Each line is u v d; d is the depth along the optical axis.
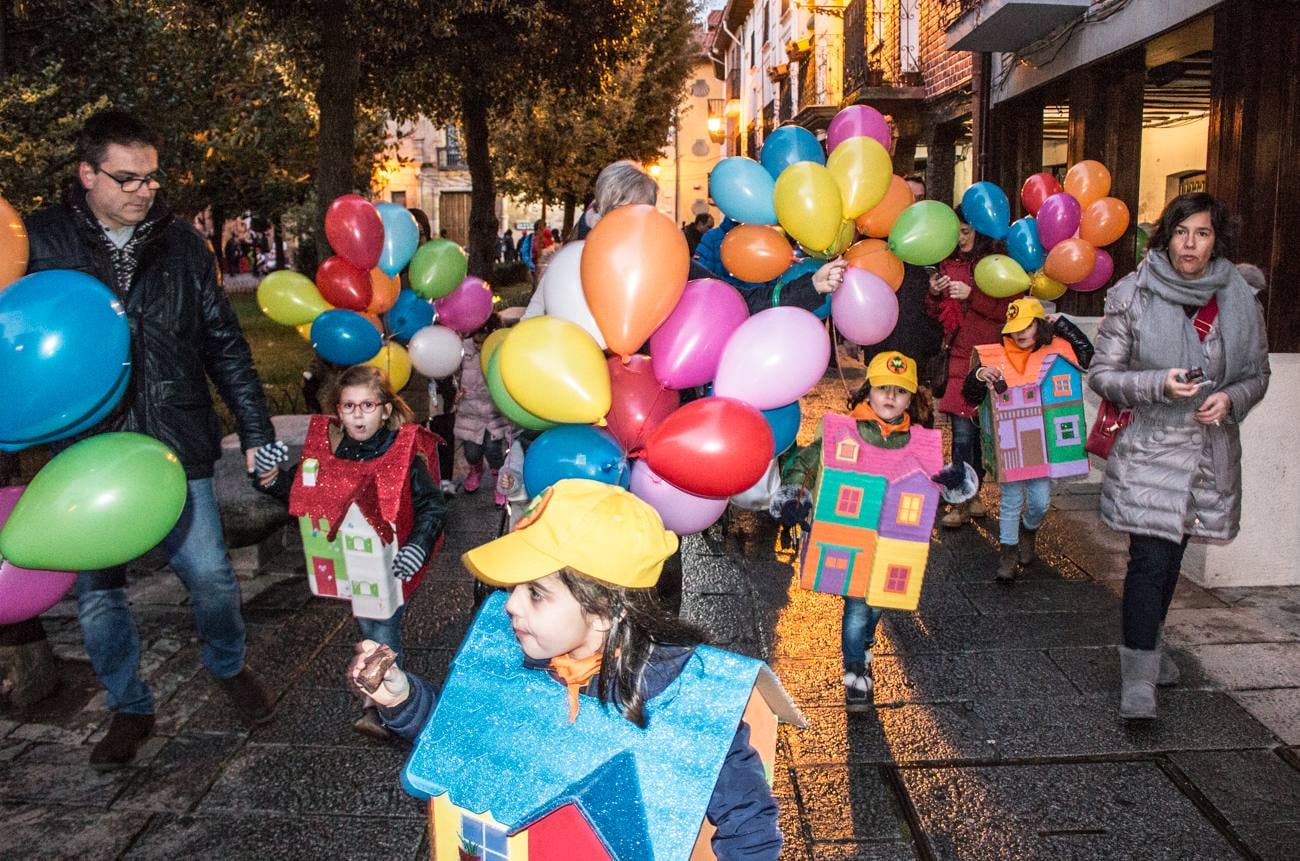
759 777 1.67
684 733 1.63
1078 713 3.79
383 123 17.89
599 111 23.05
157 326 3.22
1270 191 5.41
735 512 6.57
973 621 4.71
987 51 9.41
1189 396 3.38
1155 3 6.55
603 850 1.62
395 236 4.97
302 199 18.92
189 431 3.31
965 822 3.12
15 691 3.88
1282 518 4.99
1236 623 4.56
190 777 3.42
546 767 1.65
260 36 10.34
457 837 1.71
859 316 3.34
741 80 35.31
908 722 3.76
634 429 2.97
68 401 2.26
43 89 5.85
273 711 3.80
